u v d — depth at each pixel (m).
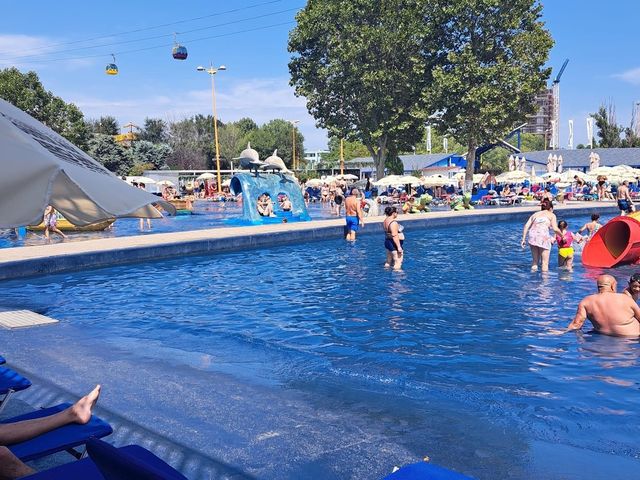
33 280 12.18
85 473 2.84
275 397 5.36
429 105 41.09
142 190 2.66
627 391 5.43
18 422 3.41
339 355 6.79
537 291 10.44
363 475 3.87
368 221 21.09
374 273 12.68
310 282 11.74
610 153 55.16
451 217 23.12
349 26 41.47
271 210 24.67
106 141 69.00
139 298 10.42
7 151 2.29
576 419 4.80
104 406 5.13
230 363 6.48
